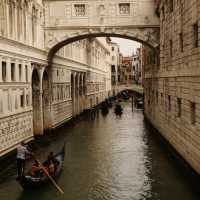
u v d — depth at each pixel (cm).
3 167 2027
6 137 2103
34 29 2711
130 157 2331
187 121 1895
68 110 3981
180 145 2089
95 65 6222
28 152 1848
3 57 2045
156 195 1609
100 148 2625
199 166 1648
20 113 2359
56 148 2630
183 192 1634
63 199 1592
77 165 2144
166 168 2048
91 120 4394
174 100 2262
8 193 1666
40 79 2844
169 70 2433
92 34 2962
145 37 2911
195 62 1684
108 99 7750
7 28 2136
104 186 1755
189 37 1811
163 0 2555
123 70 13700
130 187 1731
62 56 3603
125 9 2909
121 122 4166
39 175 1734
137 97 8494
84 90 5066
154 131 3272
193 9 1709
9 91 2153
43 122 3056
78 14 2927
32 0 2611
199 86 1630
